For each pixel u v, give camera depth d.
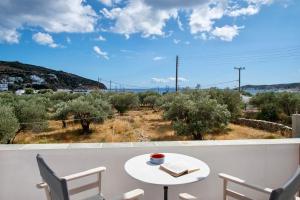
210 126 14.37
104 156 2.36
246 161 2.52
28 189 2.29
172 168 1.82
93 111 17.25
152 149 2.42
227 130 16.77
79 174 1.85
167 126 18.47
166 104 19.39
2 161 2.26
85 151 2.33
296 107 19.11
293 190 1.29
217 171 2.49
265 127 16.84
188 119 15.13
